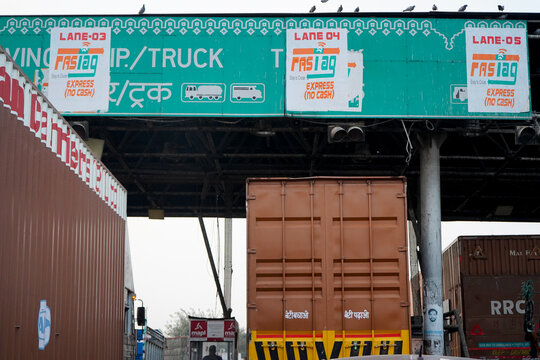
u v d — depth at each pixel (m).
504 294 21.52
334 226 14.96
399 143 23.39
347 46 21.02
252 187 15.15
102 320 18.23
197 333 26.98
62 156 14.51
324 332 14.48
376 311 14.59
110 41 21.03
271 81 20.94
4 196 11.17
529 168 26.09
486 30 21.17
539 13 21.23
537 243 21.91
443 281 25.08
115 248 20.11
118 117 21.05
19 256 11.83
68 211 14.88
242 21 21.12
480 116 20.91
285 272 14.76
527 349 21.16
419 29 21.11
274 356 14.44
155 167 25.83
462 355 20.86
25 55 20.94
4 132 11.23
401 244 14.88
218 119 21.50
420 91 20.92
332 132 20.92
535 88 24.08
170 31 21.11
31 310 12.39
